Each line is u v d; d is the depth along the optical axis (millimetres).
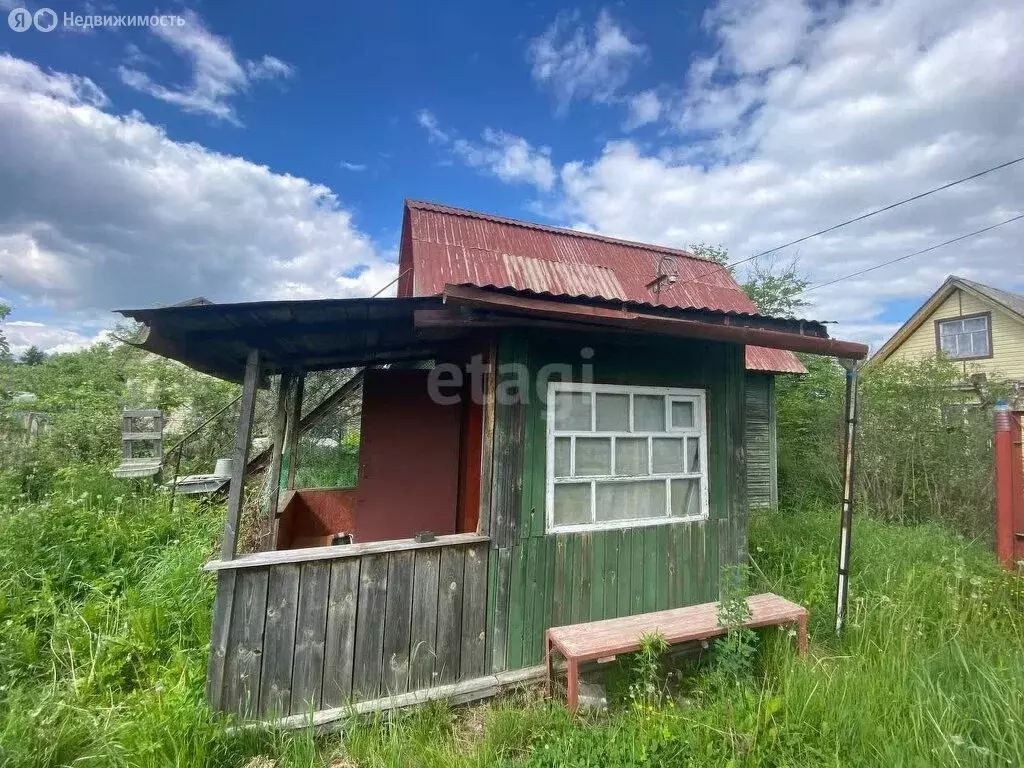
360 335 2975
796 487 7887
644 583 3131
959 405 6426
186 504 5328
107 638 2770
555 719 2357
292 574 2334
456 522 4285
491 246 6539
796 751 2031
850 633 3049
